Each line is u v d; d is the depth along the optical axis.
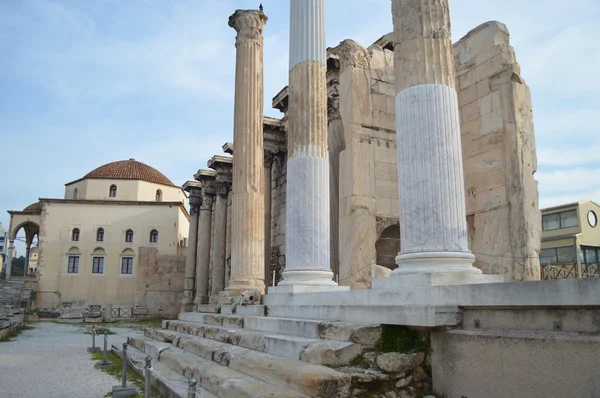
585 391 5.36
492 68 17.27
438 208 8.58
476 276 8.31
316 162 12.95
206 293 37.88
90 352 17.83
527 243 15.48
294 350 8.74
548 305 6.08
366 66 18.02
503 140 16.58
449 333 7.21
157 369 11.56
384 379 7.24
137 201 54.78
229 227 35.38
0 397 9.85
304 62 13.49
